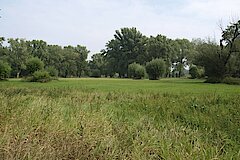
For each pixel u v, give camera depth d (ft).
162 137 20.51
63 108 30.04
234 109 37.14
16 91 62.44
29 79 178.91
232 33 188.44
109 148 17.70
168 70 352.49
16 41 318.04
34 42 372.17
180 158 16.02
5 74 196.54
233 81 168.25
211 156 16.37
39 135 18.66
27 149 15.90
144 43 369.71
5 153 15.37
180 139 20.06
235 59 191.52
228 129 26.04
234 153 17.92
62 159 16.28
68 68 388.98
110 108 38.58
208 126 28.02
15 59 314.14
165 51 348.79
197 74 263.08
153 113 36.60
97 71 410.93
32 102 30.55
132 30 377.71
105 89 93.86
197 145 18.12
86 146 17.58
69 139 18.19
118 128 23.03
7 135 17.34
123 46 378.12
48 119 21.71
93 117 23.38
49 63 375.66
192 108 40.65
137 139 19.72
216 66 192.13
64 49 399.24
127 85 129.08
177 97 58.65
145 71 267.59
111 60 379.55
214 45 195.00
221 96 58.54
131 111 38.37
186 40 376.48
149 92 74.69
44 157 15.78
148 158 17.19
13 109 25.04
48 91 68.69
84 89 84.74
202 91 86.33
